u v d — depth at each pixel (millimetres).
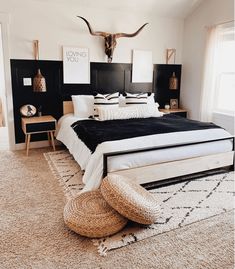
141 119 3975
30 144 4430
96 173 2650
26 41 4039
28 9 3949
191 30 5137
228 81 4672
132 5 4465
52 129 4133
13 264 1789
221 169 3602
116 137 2889
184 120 3914
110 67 4742
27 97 4250
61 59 4344
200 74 5023
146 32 4934
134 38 4848
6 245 1973
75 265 1796
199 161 3170
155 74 5227
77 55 4418
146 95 4672
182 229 2229
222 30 4488
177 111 5258
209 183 3139
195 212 2490
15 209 2475
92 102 4344
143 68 5043
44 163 3709
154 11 4766
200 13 4879
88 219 2066
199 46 4984
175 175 3035
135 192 2322
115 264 1813
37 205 2559
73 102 4352
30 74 4184
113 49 4586
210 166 3291
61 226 2225
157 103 4953
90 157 2832
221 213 2484
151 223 2211
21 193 2801
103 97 4262
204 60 4770
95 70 4629
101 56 4629
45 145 4535
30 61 4133
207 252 1952
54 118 4367
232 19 4270
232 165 3514
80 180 3146
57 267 1774
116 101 4336
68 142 3799
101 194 2408
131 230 2199
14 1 3832
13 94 4133
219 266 1815
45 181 3115
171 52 5285
